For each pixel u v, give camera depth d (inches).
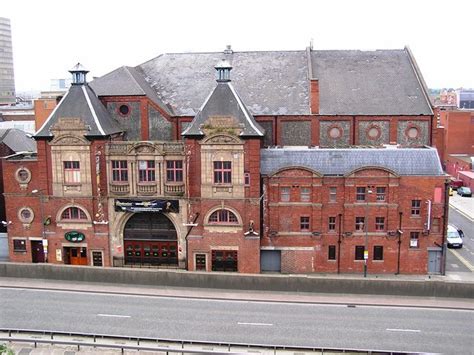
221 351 1470.2
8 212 2369.6
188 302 1899.6
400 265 2266.2
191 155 2207.2
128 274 2057.1
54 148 2257.6
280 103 2613.2
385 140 2588.6
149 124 2506.2
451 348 1544.0
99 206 2273.6
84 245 2315.5
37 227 2357.3
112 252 2316.7
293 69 2765.7
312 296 1948.8
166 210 2246.6
